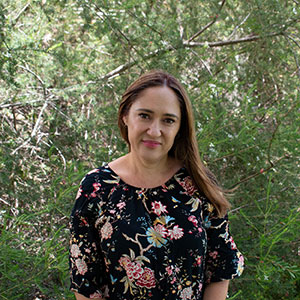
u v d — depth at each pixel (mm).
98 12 3160
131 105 1369
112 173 1430
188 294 1377
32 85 3367
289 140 3025
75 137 3250
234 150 3154
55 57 3260
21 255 2305
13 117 3498
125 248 1334
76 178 2463
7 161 2848
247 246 3020
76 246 1386
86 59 3770
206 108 3270
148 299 1345
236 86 3619
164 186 1410
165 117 1336
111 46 3605
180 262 1360
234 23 3898
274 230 2934
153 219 1366
